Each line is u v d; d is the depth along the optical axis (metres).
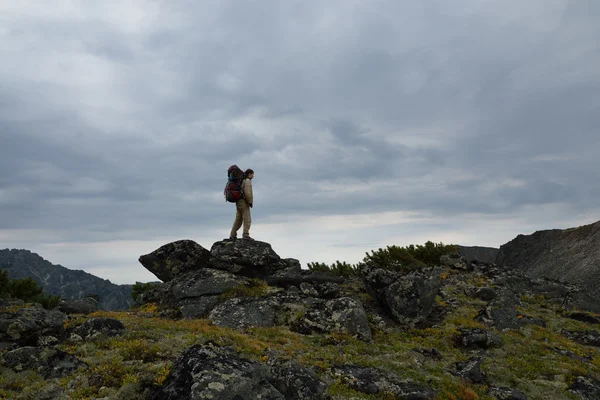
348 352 15.12
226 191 23.67
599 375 15.52
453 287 25.33
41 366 10.73
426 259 32.12
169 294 21.69
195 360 9.23
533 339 18.91
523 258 42.56
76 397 9.27
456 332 18.16
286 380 10.59
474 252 45.50
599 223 38.06
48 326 13.44
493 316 20.30
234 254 22.53
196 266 24.14
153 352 12.14
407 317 19.30
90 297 22.89
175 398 8.20
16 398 9.21
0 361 10.77
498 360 16.11
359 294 22.81
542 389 13.73
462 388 12.63
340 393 11.25
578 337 19.77
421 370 14.02
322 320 17.67
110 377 10.16
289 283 22.17
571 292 26.09
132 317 18.42
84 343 13.03
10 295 27.41
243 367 9.26
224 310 18.31
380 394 11.62
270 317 18.19
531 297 26.30
